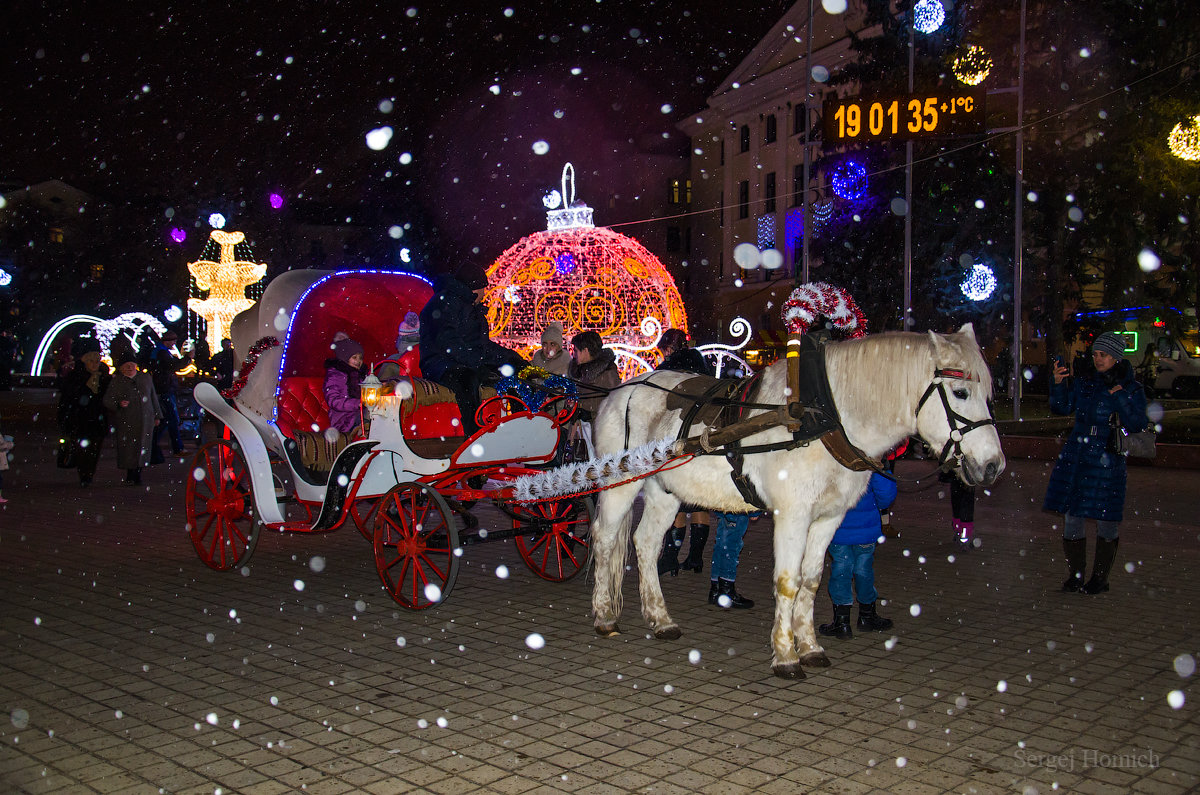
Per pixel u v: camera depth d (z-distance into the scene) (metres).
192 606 6.82
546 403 7.13
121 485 13.66
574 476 6.21
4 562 8.28
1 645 5.81
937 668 5.41
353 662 5.51
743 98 45.88
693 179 51.84
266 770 4.02
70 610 6.66
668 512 6.29
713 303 49.84
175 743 4.30
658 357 19.06
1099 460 7.07
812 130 27.31
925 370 5.15
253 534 7.74
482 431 6.64
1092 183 23.03
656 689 5.06
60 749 4.23
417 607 6.73
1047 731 4.45
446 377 7.33
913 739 4.35
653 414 6.22
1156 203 21.45
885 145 24.98
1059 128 23.25
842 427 5.32
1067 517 7.27
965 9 23.31
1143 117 20.84
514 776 3.97
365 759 4.13
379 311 9.16
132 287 50.94
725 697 4.93
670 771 4.01
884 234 25.97
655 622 6.15
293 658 5.58
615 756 4.16
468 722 4.56
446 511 6.58
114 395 13.48
